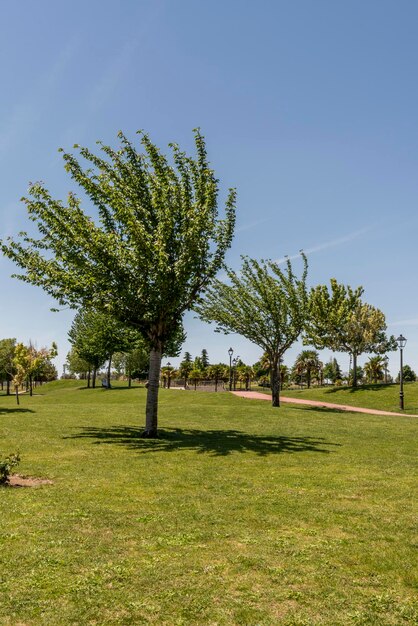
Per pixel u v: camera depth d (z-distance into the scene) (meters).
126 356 72.88
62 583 5.23
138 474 10.84
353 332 55.66
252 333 34.72
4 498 8.59
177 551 6.21
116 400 48.47
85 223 17.19
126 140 18.91
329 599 5.01
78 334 71.12
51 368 100.06
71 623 4.45
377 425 22.73
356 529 7.21
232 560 5.95
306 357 100.69
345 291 57.53
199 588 5.18
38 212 17.27
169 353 54.72
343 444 16.14
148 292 17.20
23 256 17.75
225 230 19.45
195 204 18.16
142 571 5.57
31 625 4.40
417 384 50.78
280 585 5.31
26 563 5.71
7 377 73.62
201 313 35.69
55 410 27.61
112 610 4.69
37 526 7.04
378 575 5.62
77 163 18.12
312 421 24.09
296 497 8.97
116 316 18.02
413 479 10.63
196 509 8.10
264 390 73.62
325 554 6.21
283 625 4.49
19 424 19.84
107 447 14.74
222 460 12.72
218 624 4.49
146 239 17.12
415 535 6.97
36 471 11.03
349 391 50.66
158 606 4.78
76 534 6.73
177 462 12.39
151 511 7.95
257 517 7.71
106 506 8.15
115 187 18.38
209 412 28.06
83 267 17.19
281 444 15.85
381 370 96.81
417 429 21.17
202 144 19.03
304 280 34.41
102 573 5.50
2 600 4.82
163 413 27.34
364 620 4.60
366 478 10.70
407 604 4.95
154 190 17.73
